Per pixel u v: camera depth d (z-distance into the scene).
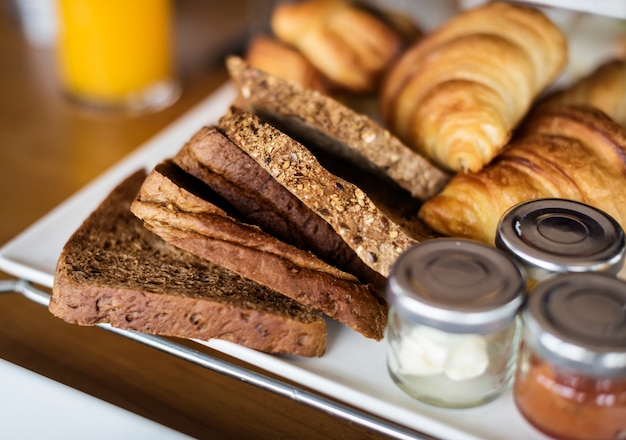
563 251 0.35
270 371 0.37
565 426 0.33
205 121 0.55
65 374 0.40
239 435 0.38
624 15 0.50
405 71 0.49
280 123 0.43
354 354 0.37
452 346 0.33
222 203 0.40
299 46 0.54
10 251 0.42
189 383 0.40
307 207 0.39
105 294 0.37
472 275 0.33
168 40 0.62
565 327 0.31
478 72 0.45
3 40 0.71
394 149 0.43
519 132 0.46
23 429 0.35
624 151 0.41
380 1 0.57
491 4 0.50
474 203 0.41
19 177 0.54
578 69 0.53
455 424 0.34
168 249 0.41
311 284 0.38
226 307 0.37
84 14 0.57
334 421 0.39
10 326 0.43
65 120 0.60
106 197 0.44
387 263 0.38
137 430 0.35
